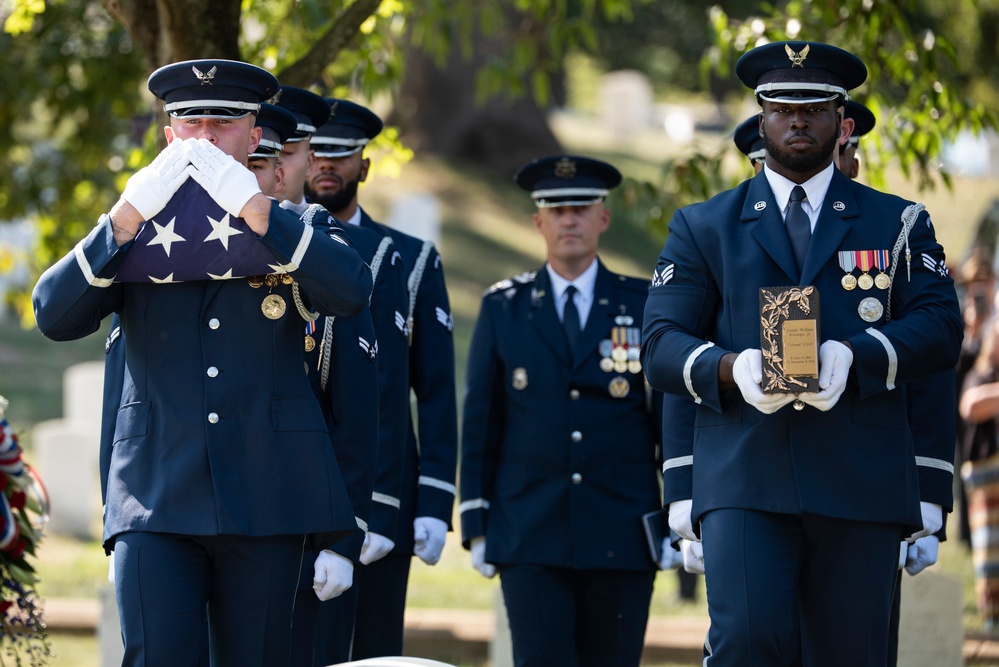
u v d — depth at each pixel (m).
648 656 22.88
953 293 12.98
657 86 105.50
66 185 32.00
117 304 12.59
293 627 14.21
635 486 17.59
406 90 65.62
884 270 12.83
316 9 20.52
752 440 12.74
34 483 15.21
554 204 18.08
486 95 27.14
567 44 26.73
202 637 12.02
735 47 22.70
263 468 12.16
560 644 17.36
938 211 58.78
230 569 12.19
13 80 31.09
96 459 36.59
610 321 17.91
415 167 63.25
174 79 12.38
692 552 14.38
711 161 22.94
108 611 20.16
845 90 13.05
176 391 12.23
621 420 17.69
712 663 12.66
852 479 12.59
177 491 12.03
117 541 12.20
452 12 28.25
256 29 25.02
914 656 19.05
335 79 24.36
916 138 21.75
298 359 12.54
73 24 29.56
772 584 12.49
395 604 16.91
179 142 12.10
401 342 16.33
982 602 24.67
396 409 16.12
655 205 23.03
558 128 83.62
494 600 20.92
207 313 12.29
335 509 12.38
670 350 12.96
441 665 10.63
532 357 17.84
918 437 14.73
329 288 12.08
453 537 34.03
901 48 22.17
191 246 12.01
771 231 13.00
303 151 15.23
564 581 17.52
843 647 12.80
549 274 18.28
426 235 50.22
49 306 12.09
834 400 12.12
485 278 53.38
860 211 13.05
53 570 30.00
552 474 17.56
